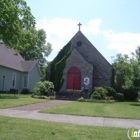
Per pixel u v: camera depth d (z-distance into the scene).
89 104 18.16
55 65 29.08
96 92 23.23
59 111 12.19
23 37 20.75
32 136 6.37
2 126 7.42
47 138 6.24
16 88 32.22
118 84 33.62
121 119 10.62
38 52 49.25
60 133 6.88
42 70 50.50
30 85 34.41
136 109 15.55
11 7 18.16
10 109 12.52
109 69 28.88
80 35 30.69
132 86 23.16
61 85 28.03
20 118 9.41
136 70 23.31
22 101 17.02
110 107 16.19
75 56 28.05
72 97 25.50
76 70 27.91
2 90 28.48
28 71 33.41
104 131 7.43
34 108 13.52
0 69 28.16
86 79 27.00
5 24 17.78
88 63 27.33
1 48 31.66
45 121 8.97
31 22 21.59
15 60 33.81
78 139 6.25
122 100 26.12
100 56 29.47
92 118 10.55
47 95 25.33
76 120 9.80
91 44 30.11
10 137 6.16
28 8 21.22
